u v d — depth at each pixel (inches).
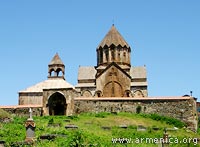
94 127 1549.0
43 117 1867.6
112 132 1465.3
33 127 1101.1
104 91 2370.8
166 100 2076.8
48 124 1481.3
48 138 1068.5
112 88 2367.1
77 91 2231.8
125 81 2375.7
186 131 1800.0
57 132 1187.3
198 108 2672.2
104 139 1159.0
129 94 2359.7
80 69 2600.9
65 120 1718.8
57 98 2112.5
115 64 2381.9
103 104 2111.2
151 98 2097.7
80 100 2111.2
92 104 2108.8
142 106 2095.2
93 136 1175.6
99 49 2504.9
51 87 2239.2
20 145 997.2
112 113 2042.3
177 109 2049.7
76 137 964.0
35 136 1112.2
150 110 2080.5
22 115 2096.5
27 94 2303.2
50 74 2384.4
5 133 1193.4
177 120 2004.2
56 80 2346.2
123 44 2481.5
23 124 1453.0
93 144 995.9
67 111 2058.3
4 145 992.9
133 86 2426.2
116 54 2450.8
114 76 2379.4
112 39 2490.2
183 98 2055.9
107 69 2395.4
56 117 1861.5
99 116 1939.0
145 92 2404.0
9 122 1553.9
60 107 2113.7
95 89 2405.3
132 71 2536.9
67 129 1344.7
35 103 2287.2
